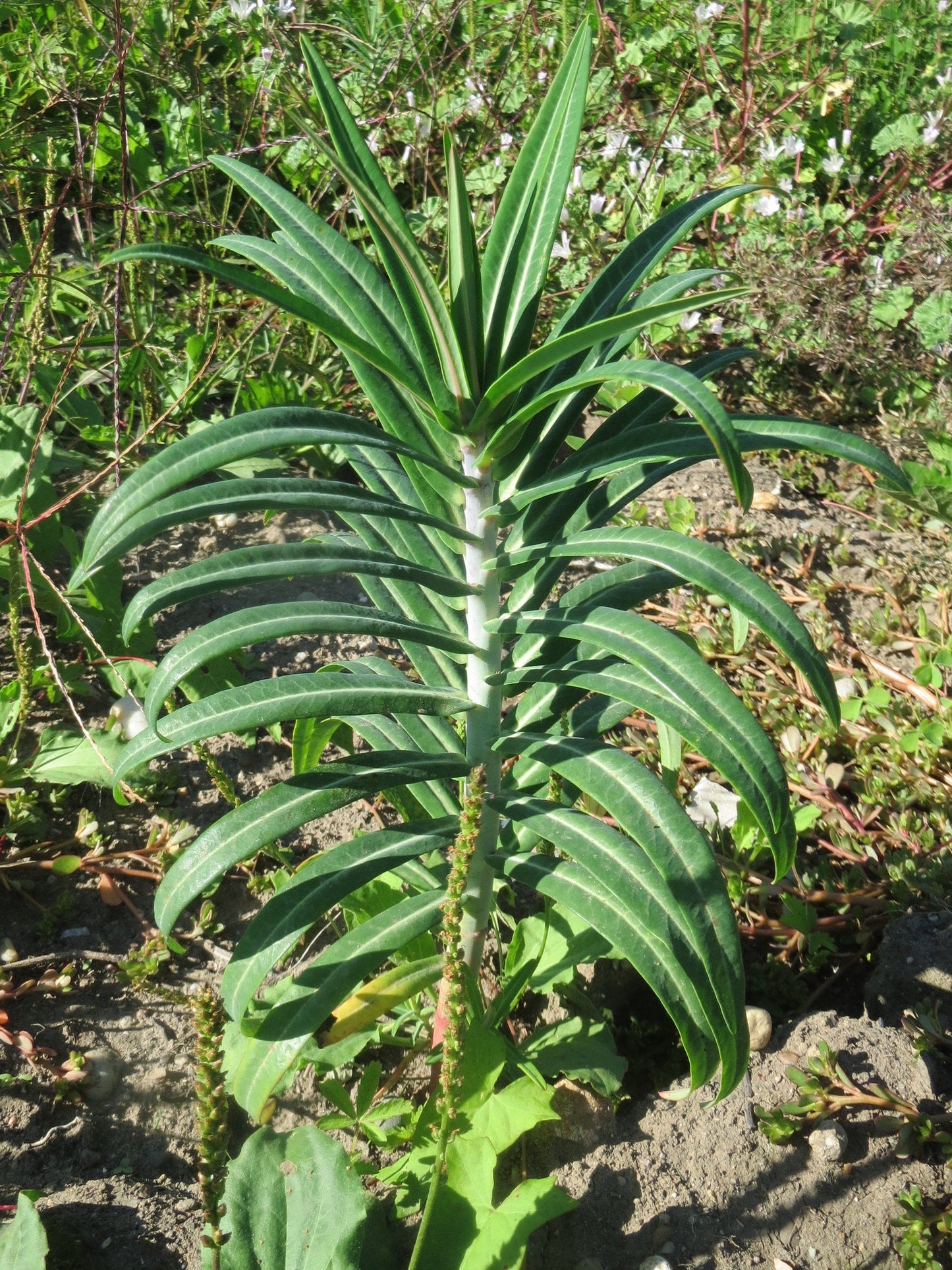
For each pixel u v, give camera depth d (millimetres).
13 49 4688
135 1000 2436
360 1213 1896
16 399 3723
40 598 3074
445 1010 1939
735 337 4520
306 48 1650
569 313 1871
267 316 3779
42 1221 2049
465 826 1435
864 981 2711
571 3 5688
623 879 1607
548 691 1998
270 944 1668
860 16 5750
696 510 3912
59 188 4277
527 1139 2156
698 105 5160
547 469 1855
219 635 1584
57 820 2744
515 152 4719
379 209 1424
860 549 3846
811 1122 2166
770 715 3223
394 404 1812
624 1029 2545
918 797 2982
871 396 4293
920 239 4281
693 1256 1996
